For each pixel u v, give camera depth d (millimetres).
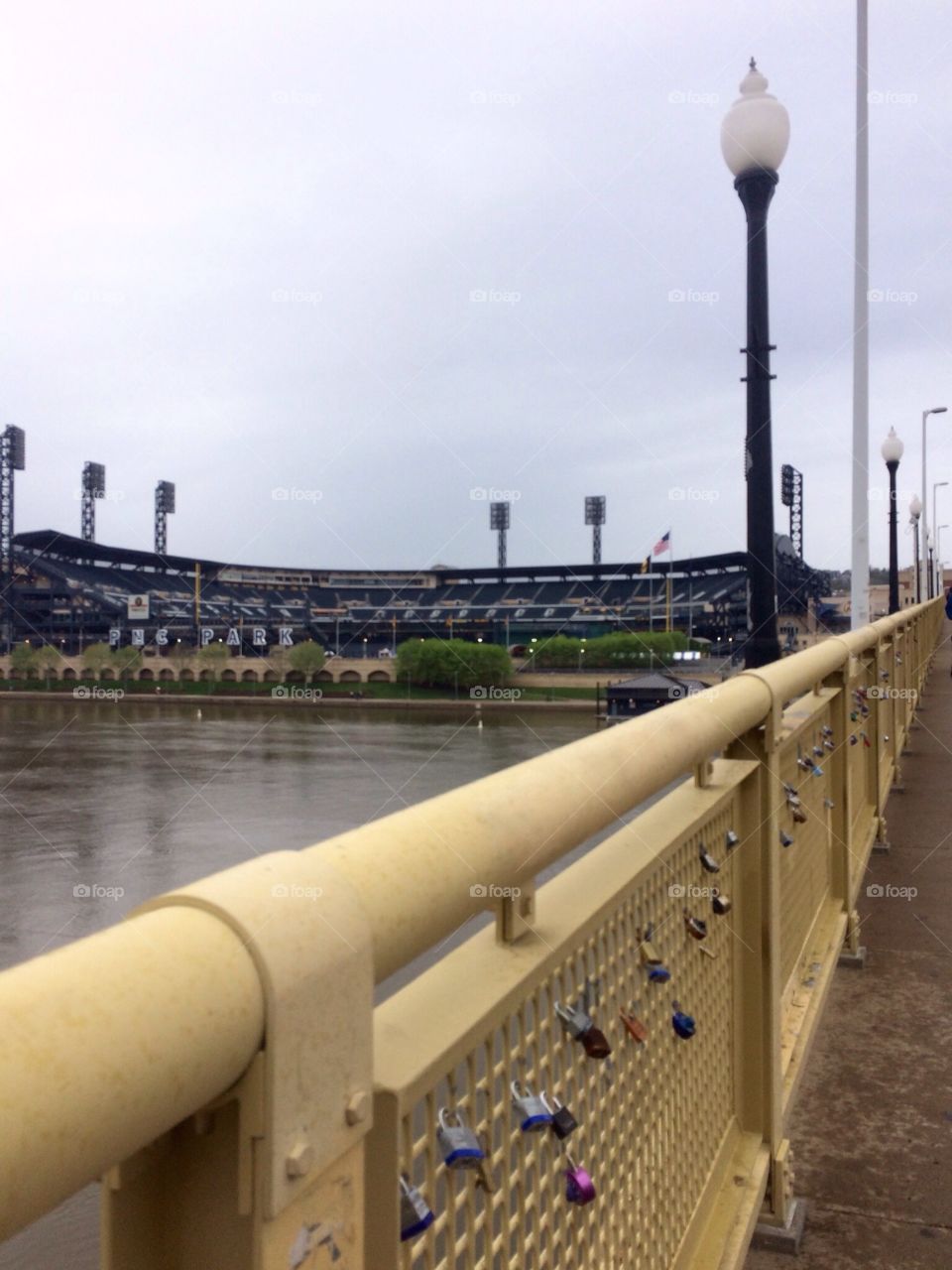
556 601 142750
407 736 65875
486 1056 1163
